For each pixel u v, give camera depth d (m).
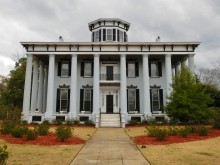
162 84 34.91
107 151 12.88
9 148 13.16
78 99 34.34
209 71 63.34
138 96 34.44
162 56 35.31
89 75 35.19
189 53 33.00
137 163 10.14
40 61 37.19
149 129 18.77
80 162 10.30
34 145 14.31
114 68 35.56
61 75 35.12
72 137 17.64
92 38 39.72
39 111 35.44
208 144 15.04
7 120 24.16
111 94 34.97
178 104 23.39
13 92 47.75
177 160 10.62
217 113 24.78
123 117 29.17
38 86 38.16
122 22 39.44
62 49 33.28
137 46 33.31
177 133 18.83
